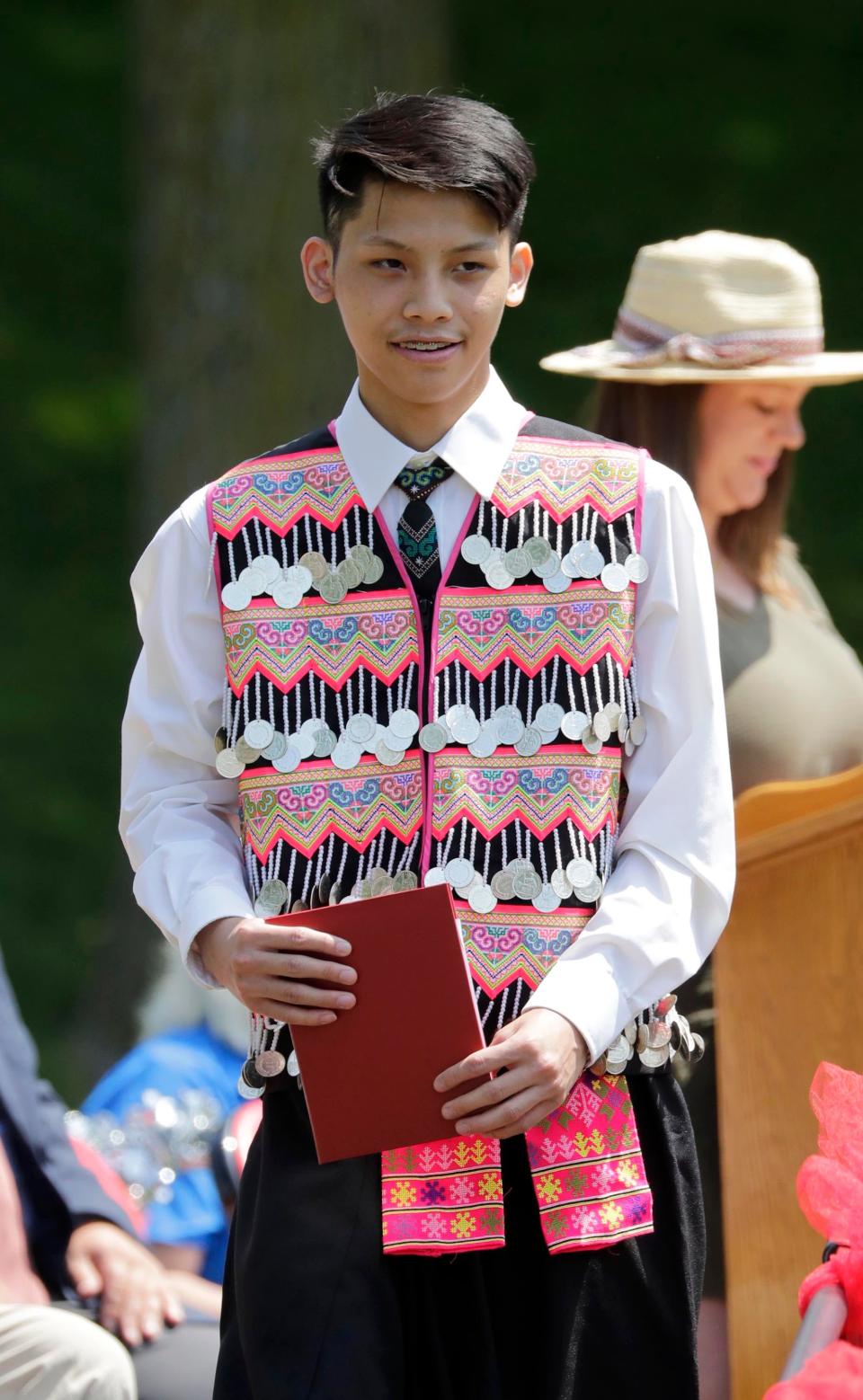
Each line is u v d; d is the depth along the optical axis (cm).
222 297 2502
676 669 827
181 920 803
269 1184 810
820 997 991
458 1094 763
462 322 805
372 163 800
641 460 841
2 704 3488
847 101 3400
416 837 801
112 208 3591
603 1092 805
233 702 823
